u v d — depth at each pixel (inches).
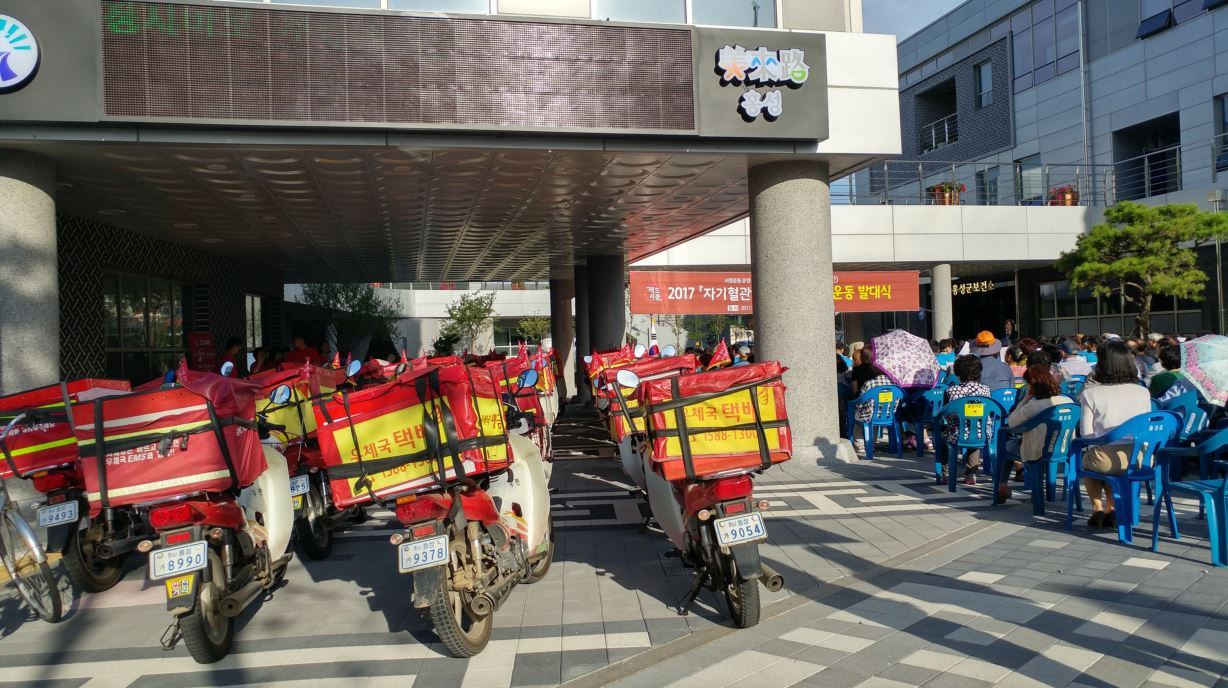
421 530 155.7
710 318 1600.6
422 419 158.4
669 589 207.2
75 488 209.2
